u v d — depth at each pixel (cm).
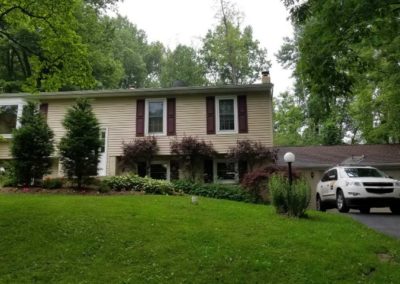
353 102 3400
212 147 2012
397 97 2255
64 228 885
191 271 693
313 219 1123
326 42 972
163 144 2064
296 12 1085
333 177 1603
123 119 2120
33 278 677
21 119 1664
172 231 887
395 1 875
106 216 981
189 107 2095
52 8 1283
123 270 702
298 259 737
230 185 1809
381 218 1287
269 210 1220
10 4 1280
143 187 1574
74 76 1417
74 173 1552
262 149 1925
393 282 654
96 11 3195
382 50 1752
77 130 1565
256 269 696
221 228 930
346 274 681
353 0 876
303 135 4153
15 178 1590
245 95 2073
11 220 923
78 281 664
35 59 1410
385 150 2342
